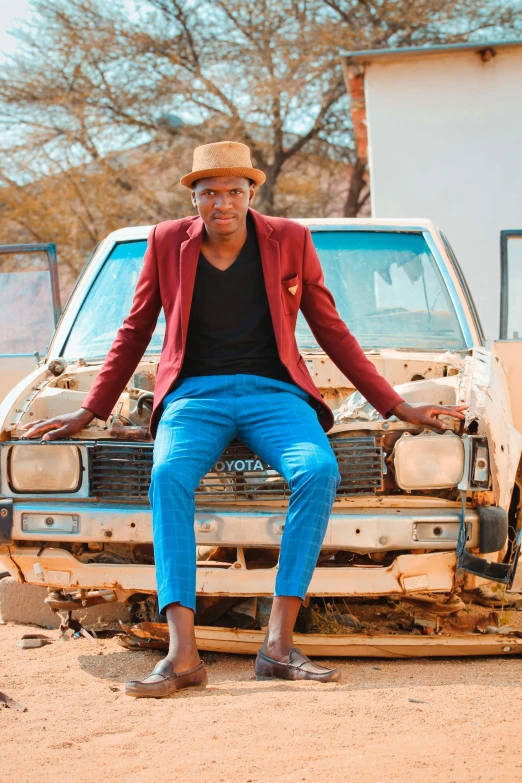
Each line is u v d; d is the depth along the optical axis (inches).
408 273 222.4
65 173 858.1
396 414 161.5
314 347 205.5
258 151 904.9
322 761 109.8
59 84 871.7
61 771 110.5
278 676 146.6
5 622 203.9
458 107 502.9
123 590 168.6
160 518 144.8
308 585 146.9
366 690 139.6
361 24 869.8
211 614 176.9
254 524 160.7
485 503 162.6
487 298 501.4
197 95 876.0
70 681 154.8
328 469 145.7
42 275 244.4
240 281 157.1
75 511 166.2
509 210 501.0
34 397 178.1
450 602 172.9
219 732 120.6
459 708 130.8
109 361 164.6
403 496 163.6
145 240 227.9
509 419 180.9
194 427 151.6
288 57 850.1
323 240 227.5
